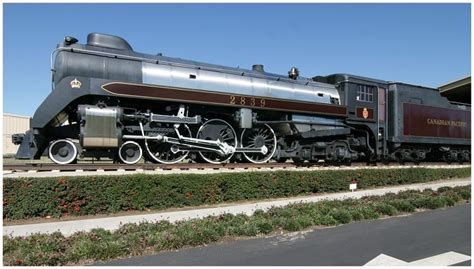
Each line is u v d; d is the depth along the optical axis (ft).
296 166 41.47
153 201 28.04
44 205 24.88
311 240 20.94
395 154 52.42
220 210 28.07
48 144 32.22
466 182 46.52
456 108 59.93
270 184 33.47
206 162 38.37
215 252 18.67
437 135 55.31
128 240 19.26
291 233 22.56
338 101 46.03
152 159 35.01
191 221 23.35
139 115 33.22
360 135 49.70
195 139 35.40
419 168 45.91
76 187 25.76
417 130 52.37
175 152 35.09
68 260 17.16
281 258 17.66
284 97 41.52
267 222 23.13
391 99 50.65
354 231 23.03
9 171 28.32
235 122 38.81
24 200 24.45
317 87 45.34
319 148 43.80
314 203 29.55
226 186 31.32
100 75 32.35
